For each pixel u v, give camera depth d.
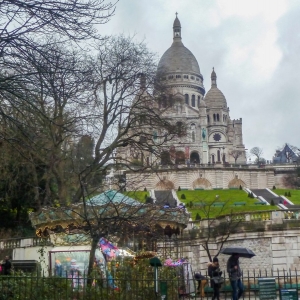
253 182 120.31
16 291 18.12
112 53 44.94
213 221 41.72
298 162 146.38
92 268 21.17
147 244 29.47
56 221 27.80
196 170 115.00
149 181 104.19
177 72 198.75
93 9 16.92
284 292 19.53
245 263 38.50
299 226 38.25
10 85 16.73
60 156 35.25
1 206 46.84
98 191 36.00
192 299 24.91
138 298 19.53
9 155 34.41
